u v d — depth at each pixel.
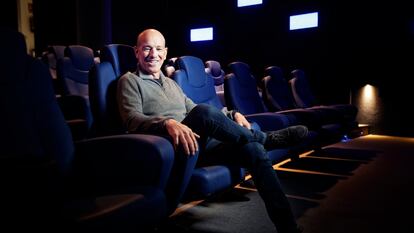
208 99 2.38
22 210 0.70
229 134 1.58
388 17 5.21
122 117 1.62
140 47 1.84
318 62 5.89
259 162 1.58
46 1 7.47
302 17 5.96
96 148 1.22
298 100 4.22
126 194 1.02
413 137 5.17
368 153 3.89
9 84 1.06
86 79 3.57
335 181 2.64
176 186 1.35
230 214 1.87
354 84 5.62
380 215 1.88
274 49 6.35
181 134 1.34
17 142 1.02
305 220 1.80
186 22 7.54
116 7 7.23
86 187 1.23
